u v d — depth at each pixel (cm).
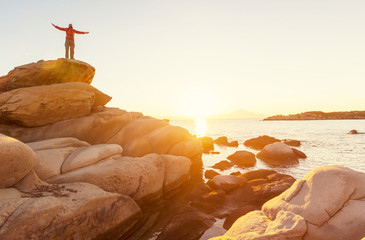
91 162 959
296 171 1659
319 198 595
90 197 707
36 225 554
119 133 1538
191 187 1347
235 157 2077
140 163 1062
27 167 701
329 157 2200
